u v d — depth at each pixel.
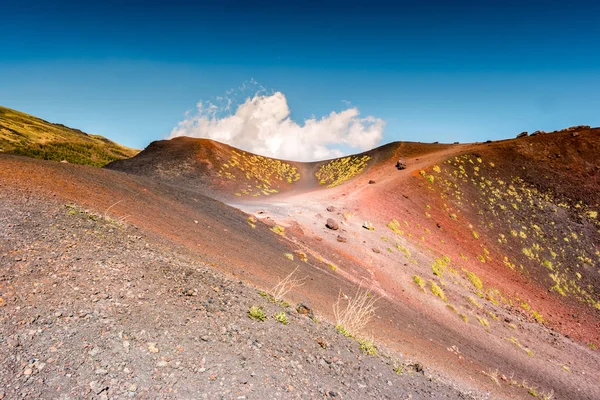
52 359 4.44
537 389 19.45
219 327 6.99
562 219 66.25
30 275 6.18
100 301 6.19
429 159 90.25
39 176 13.89
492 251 55.00
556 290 48.69
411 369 11.28
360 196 59.72
